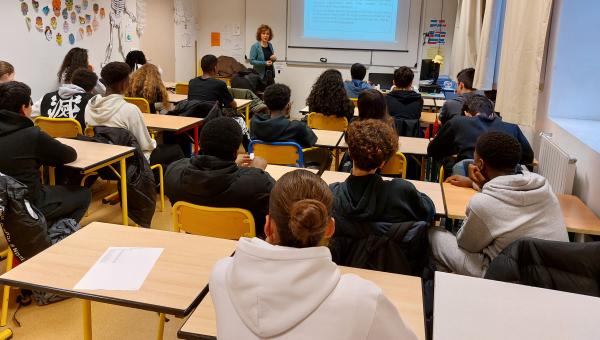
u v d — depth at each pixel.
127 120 3.39
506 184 1.91
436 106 5.40
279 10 7.87
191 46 8.15
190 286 1.51
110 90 3.47
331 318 0.94
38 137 2.59
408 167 3.86
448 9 7.40
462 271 2.01
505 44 3.68
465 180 2.66
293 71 8.05
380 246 1.77
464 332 1.30
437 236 2.14
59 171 3.29
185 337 1.33
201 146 2.10
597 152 2.60
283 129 3.23
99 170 3.41
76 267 1.59
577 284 1.53
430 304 1.76
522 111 3.41
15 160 2.53
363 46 7.73
